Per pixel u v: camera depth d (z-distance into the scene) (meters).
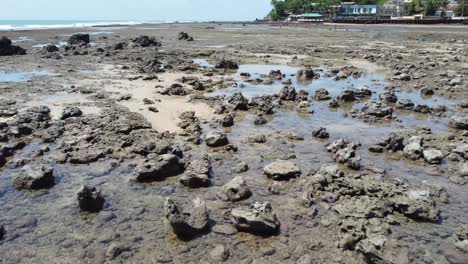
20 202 10.25
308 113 18.88
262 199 10.42
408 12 173.25
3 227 9.05
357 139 15.20
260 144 14.53
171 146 13.45
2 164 12.40
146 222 9.31
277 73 28.95
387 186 10.68
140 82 25.25
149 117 17.38
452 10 167.38
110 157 13.01
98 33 87.56
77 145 13.80
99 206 9.96
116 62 35.50
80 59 37.84
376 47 51.69
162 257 8.05
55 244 8.48
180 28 126.50
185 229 8.70
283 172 11.58
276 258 8.03
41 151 13.23
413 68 31.50
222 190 10.62
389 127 16.70
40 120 16.34
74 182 11.37
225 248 8.25
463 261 7.92
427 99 21.91
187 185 11.11
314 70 31.89
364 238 8.45
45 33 83.25
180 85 22.89
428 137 15.22
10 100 19.66
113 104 19.23
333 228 9.06
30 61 35.94
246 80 26.75
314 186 10.87
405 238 8.71
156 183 11.37
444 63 34.59
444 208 10.02
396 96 22.28
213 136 14.26
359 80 27.66
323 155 13.49
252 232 8.87
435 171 12.20
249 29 119.12
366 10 174.50
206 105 19.70
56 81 25.48
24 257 8.05
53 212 9.77
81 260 7.97
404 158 13.34
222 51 46.53
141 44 52.38
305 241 8.59
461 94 22.80
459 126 16.47
